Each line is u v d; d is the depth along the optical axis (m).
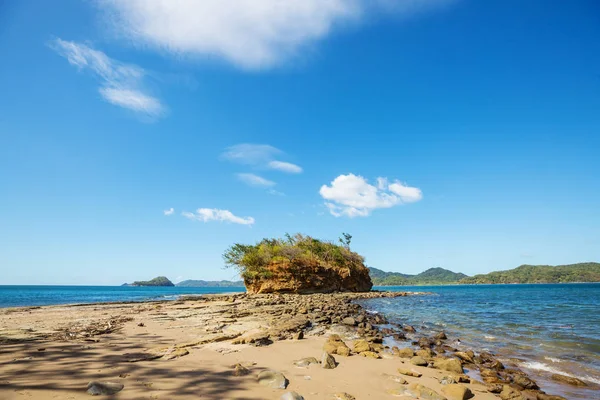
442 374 7.82
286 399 5.03
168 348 8.42
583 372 8.81
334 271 50.38
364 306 31.30
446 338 13.70
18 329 11.77
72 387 5.04
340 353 8.86
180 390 5.19
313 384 6.09
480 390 6.91
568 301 40.44
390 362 8.48
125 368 6.29
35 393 4.70
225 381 5.79
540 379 8.18
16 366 6.15
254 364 7.14
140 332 11.40
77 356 7.16
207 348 8.67
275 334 11.49
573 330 16.03
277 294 40.72
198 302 31.41
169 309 22.84
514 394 6.49
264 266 44.00
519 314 24.06
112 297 57.50
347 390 5.94
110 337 10.15
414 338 13.61
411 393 5.92
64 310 22.78
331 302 30.67
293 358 8.09
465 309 28.38
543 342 12.95
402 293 56.75
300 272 44.62
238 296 38.44
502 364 9.44
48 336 10.05
